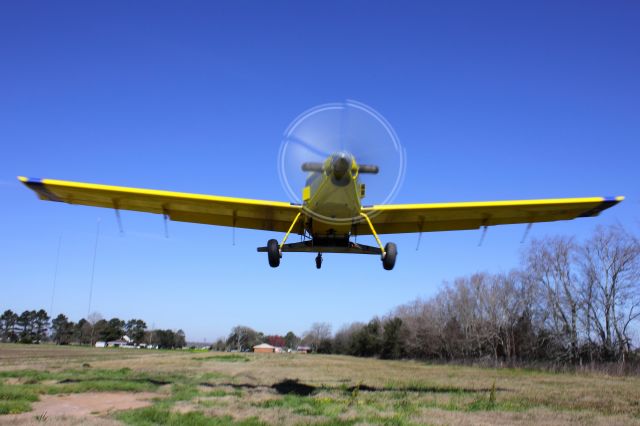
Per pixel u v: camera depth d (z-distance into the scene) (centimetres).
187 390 1417
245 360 4100
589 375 3112
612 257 3894
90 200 1348
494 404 1209
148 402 1182
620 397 1474
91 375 1902
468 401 1266
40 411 1021
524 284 4925
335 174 1069
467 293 5859
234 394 1350
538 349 4609
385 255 1192
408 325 7562
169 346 14400
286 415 965
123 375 1945
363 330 9231
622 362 3522
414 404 1174
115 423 857
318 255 1347
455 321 6197
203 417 925
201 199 1259
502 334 5122
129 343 13800
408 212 1319
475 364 4966
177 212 1398
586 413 1085
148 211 1410
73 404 1132
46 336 12619
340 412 1028
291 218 1340
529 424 911
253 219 1395
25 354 4388
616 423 946
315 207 1139
